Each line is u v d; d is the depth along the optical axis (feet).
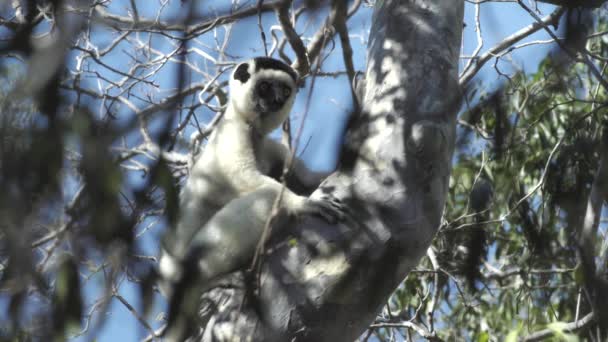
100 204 11.96
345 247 20.70
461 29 24.26
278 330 20.04
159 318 27.12
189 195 33.30
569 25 14.57
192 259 28.96
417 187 21.27
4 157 11.30
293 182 33.83
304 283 20.39
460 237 36.22
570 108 36.47
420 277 39.68
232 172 32.94
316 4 16.08
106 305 13.05
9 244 11.62
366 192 21.39
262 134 35.99
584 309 28.12
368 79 23.72
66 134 11.46
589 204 22.25
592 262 21.75
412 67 22.62
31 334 13.02
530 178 36.70
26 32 12.03
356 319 20.61
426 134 21.48
